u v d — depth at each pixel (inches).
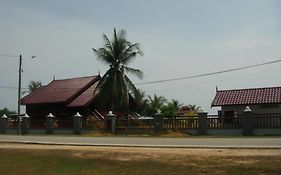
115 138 1129.4
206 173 524.7
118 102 1870.1
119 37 1862.7
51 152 748.6
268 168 524.4
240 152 657.6
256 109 1483.8
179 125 1380.4
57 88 2111.2
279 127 1229.7
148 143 895.7
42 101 2027.6
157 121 1419.8
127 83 1866.4
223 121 1310.3
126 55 1859.0
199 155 638.5
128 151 724.0
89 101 1894.7
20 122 1806.1
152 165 584.1
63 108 1989.4
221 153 652.1
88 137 1217.4
